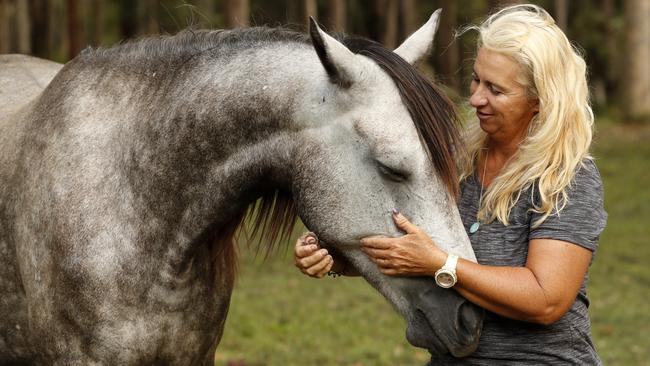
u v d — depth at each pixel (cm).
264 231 347
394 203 292
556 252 286
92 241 328
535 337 300
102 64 354
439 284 287
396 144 287
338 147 297
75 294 330
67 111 346
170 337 341
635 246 1069
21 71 435
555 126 289
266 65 321
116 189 333
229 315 743
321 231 303
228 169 324
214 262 351
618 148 1931
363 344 672
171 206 333
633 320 755
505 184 298
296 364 621
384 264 293
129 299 331
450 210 291
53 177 337
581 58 301
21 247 351
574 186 293
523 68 291
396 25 2562
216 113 323
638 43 2394
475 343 291
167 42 347
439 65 2067
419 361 638
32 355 374
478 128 319
